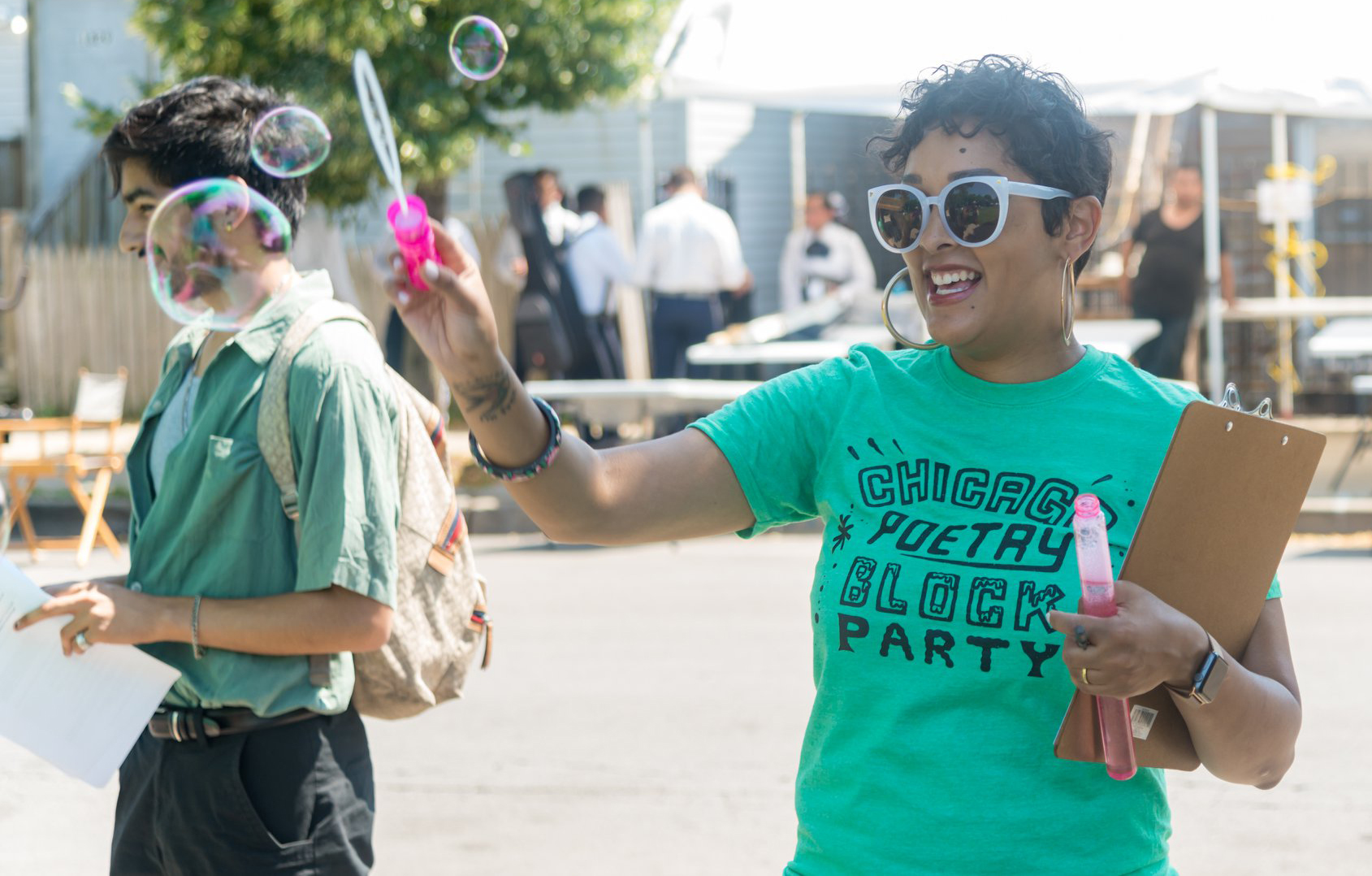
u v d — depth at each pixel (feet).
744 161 62.44
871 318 43.86
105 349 55.93
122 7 65.57
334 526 8.52
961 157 6.91
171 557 8.88
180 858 8.83
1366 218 53.83
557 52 41.47
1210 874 15.42
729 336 39.91
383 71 39.96
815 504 7.50
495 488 38.22
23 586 8.59
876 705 6.84
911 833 6.68
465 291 6.24
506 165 60.03
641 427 44.21
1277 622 6.87
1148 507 6.27
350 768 9.07
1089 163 6.97
